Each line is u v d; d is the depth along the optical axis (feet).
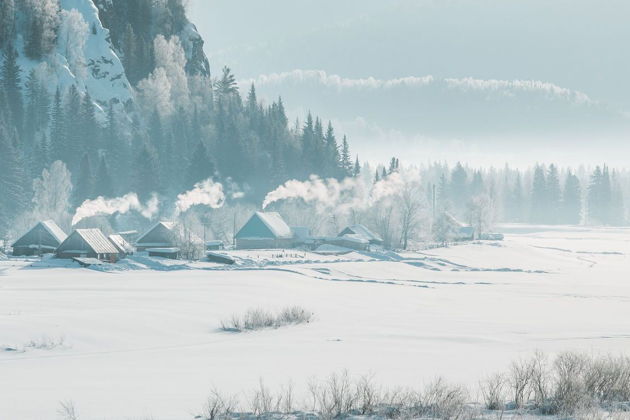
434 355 177.17
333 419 96.63
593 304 355.97
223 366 157.07
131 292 354.74
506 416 95.61
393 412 98.32
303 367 154.81
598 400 104.94
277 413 99.30
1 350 187.32
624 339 216.13
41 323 222.89
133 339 212.23
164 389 122.31
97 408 103.14
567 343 205.87
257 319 252.62
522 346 198.29
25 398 111.96
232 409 101.30
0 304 286.05
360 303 348.18
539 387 107.45
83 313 251.19
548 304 354.33
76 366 159.12
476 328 247.70
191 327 241.76
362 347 194.18
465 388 119.65
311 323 266.16
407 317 290.56
